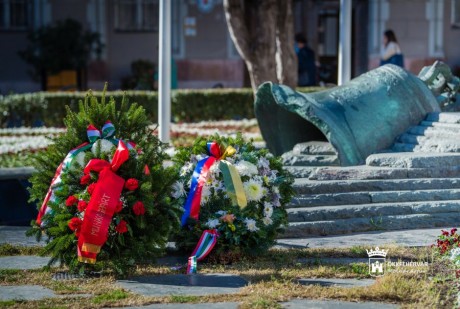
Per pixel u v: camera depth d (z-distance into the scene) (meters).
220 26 30.38
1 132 20.44
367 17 30.30
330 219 10.36
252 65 20.59
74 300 7.46
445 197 10.98
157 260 8.99
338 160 11.89
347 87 12.79
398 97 12.77
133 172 8.36
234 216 8.96
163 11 14.76
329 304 7.31
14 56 30.06
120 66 30.48
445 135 12.16
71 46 29.25
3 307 7.21
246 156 9.24
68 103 21.94
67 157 8.50
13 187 12.25
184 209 9.05
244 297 7.52
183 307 7.27
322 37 31.62
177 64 30.34
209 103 23.20
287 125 13.05
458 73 30.00
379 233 10.24
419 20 30.33
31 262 8.95
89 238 8.13
